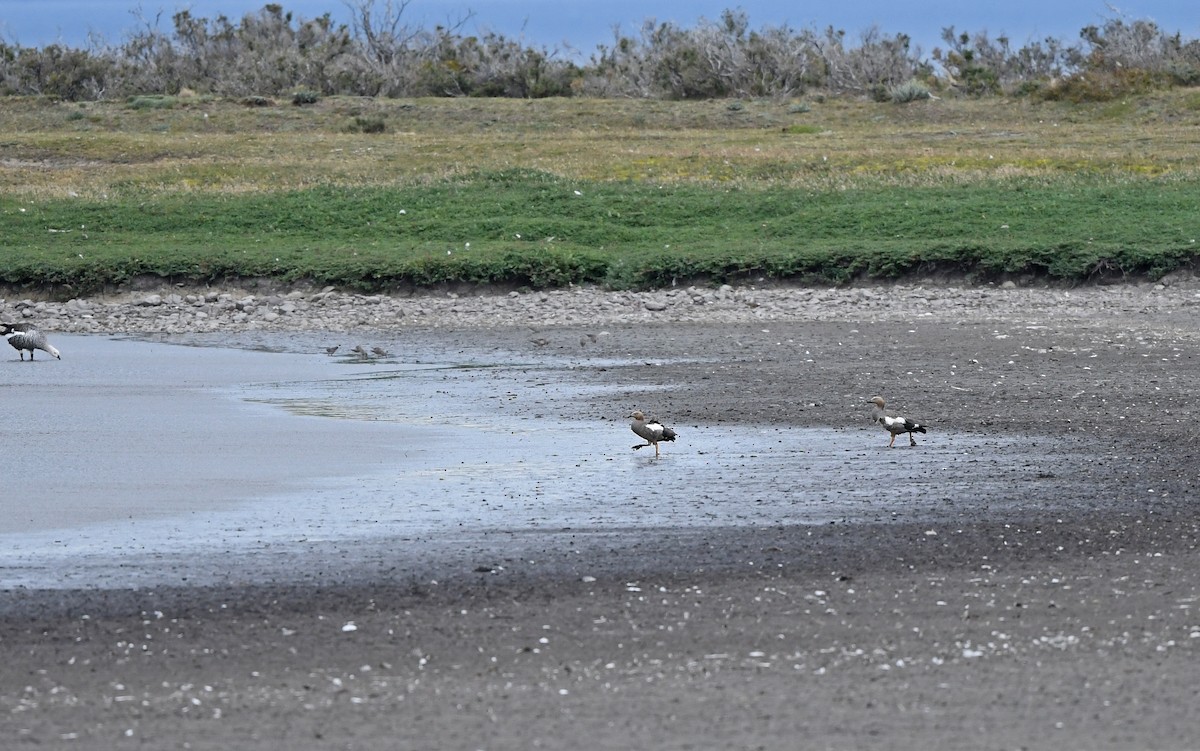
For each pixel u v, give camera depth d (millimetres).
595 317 72125
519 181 109500
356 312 75875
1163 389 43594
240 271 83750
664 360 54094
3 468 33156
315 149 128250
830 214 94188
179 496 29688
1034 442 34594
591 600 21000
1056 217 90688
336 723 15766
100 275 83875
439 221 98875
